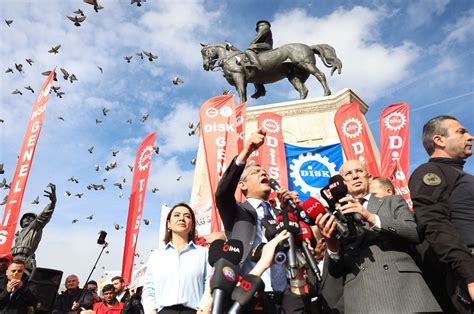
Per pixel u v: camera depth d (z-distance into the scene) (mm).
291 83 11969
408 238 2854
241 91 11641
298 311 2875
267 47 12109
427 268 3135
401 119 8883
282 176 8758
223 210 3238
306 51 11625
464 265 2439
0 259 6027
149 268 3828
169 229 4062
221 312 2053
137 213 10188
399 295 2762
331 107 10531
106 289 7816
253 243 3092
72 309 7238
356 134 8805
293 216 2777
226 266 2152
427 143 3156
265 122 9258
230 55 12109
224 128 8703
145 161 10688
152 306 3621
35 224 7863
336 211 2875
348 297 2984
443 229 2580
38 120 9664
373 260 2926
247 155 3115
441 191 2740
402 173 8500
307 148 9625
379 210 3195
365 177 3547
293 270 2543
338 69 11805
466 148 3020
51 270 5953
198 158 11219
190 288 3617
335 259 3078
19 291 5371
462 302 2623
